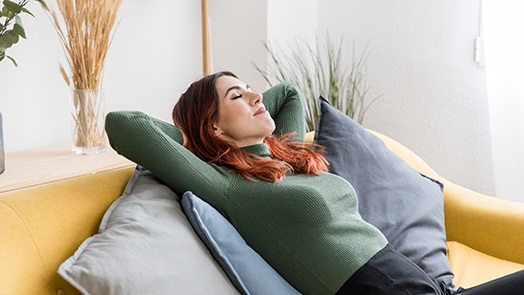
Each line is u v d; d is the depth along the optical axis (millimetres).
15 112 2260
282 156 1626
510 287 1391
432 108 2928
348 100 3137
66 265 1130
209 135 1572
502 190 2637
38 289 1133
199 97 1613
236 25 3021
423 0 2871
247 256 1315
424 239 1785
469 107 2840
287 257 1394
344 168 1795
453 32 2820
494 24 2545
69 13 2018
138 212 1282
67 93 2434
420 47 2912
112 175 1487
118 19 2604
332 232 1421
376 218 1748
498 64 2561
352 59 3113
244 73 3041
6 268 1088
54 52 2359
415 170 1997
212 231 1308
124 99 2697
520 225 1924
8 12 1800
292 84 2025
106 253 1146
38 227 1207
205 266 1237
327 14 3170
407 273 1423
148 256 1174
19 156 2119
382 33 3002
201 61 3115
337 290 1380
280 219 1408
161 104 2904
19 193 1280
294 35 3104
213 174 1463
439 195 1963
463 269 1831
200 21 3074
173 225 1273
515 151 2592
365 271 1392
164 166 1415
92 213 1341
